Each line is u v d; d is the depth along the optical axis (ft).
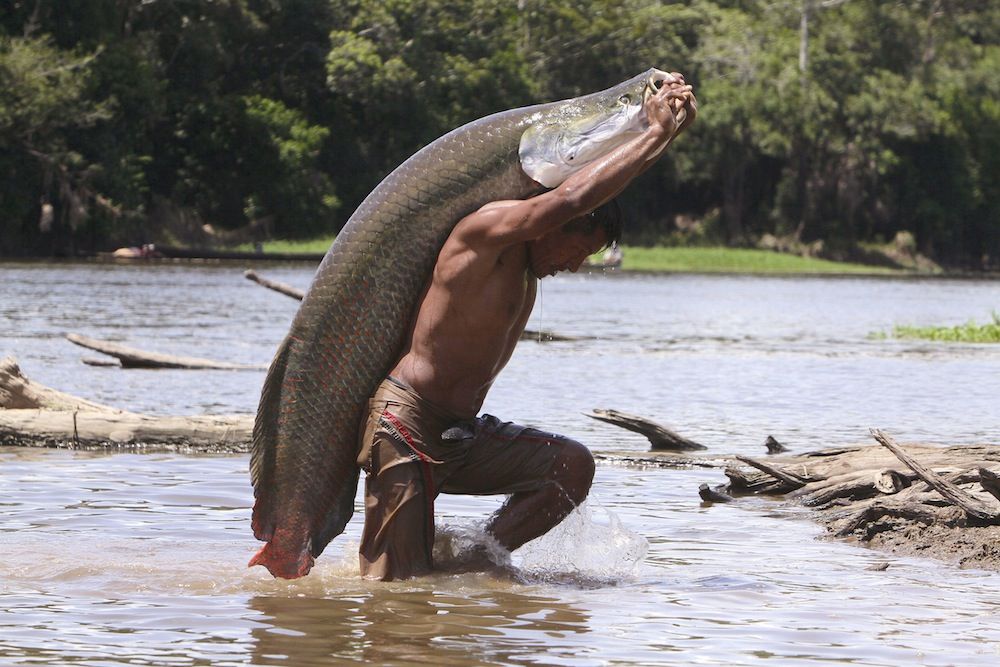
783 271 276.62
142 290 136.26
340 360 24.31
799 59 293.84
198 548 26.43
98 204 206.49
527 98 254.06
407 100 237.04
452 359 23.91
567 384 64.39
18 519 29.14
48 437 40.37
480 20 254.27
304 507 24.38
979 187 313.94
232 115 223.10
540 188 24.16
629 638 20.20
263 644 19.45
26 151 198.80
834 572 25.40
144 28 225.15
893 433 47.21
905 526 28.76
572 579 24.45
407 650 19.22
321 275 24.44
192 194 231.71
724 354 84.84
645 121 23.29
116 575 23.94
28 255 209.05
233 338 84.94
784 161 309.63
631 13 276.21
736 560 26.53
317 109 249.14
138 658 18.63
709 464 39.11
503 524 24.72
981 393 63.16
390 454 23.91
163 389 56.39
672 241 301.63
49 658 18.60
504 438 24.63
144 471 36.17
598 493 34.55
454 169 24.17
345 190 246.27
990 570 25.70
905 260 305.94
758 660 19.13
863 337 104.12
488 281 23.73
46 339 80.18
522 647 19.54
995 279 271.90
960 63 314.14
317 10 237.25
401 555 24.04
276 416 24.47
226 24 231.30
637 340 95.81
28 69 191.42
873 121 286.87
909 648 19.93
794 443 44.32
